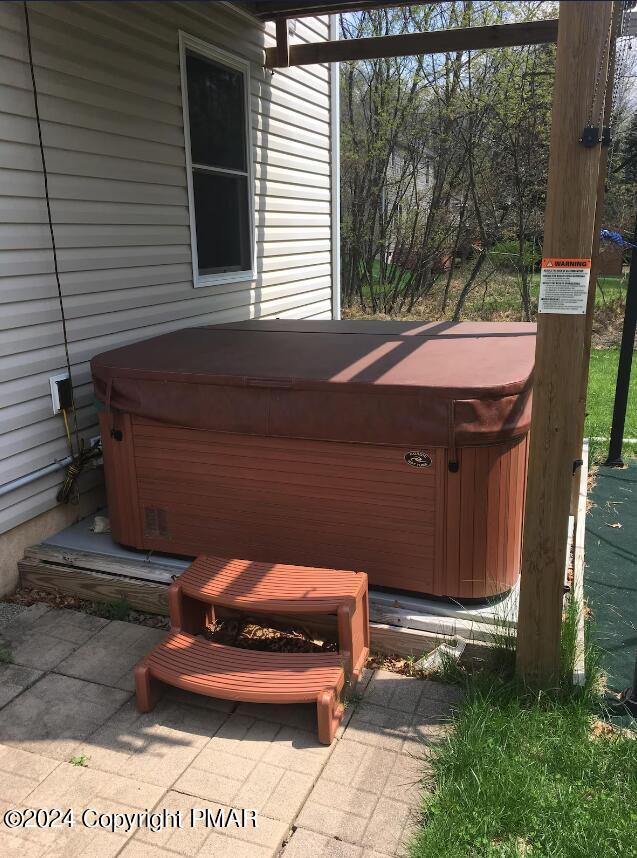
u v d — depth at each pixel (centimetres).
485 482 285
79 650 307
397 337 402
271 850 203
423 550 299
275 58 587
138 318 452
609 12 208
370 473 299
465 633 288
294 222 686
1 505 350
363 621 284
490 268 1527
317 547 319
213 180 539
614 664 293
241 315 595
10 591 360
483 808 211
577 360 234
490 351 345
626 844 198
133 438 343
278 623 309
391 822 212
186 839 207
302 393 299
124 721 261
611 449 560
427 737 248
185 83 478
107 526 389
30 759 241
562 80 216
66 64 372
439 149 1524
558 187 224
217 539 338
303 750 244
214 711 267
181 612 289
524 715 247
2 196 337
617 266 1330
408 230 1633
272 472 318
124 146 424
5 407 348
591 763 226
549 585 251
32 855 202
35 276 362
